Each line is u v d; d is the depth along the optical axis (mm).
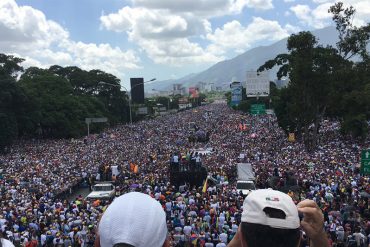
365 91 45438
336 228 17484
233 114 132250
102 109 103125
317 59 45969
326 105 48406
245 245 2037
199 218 19000
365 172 27406
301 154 42531
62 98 83250
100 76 114750
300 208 2244
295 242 2006
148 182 32406
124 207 1971
